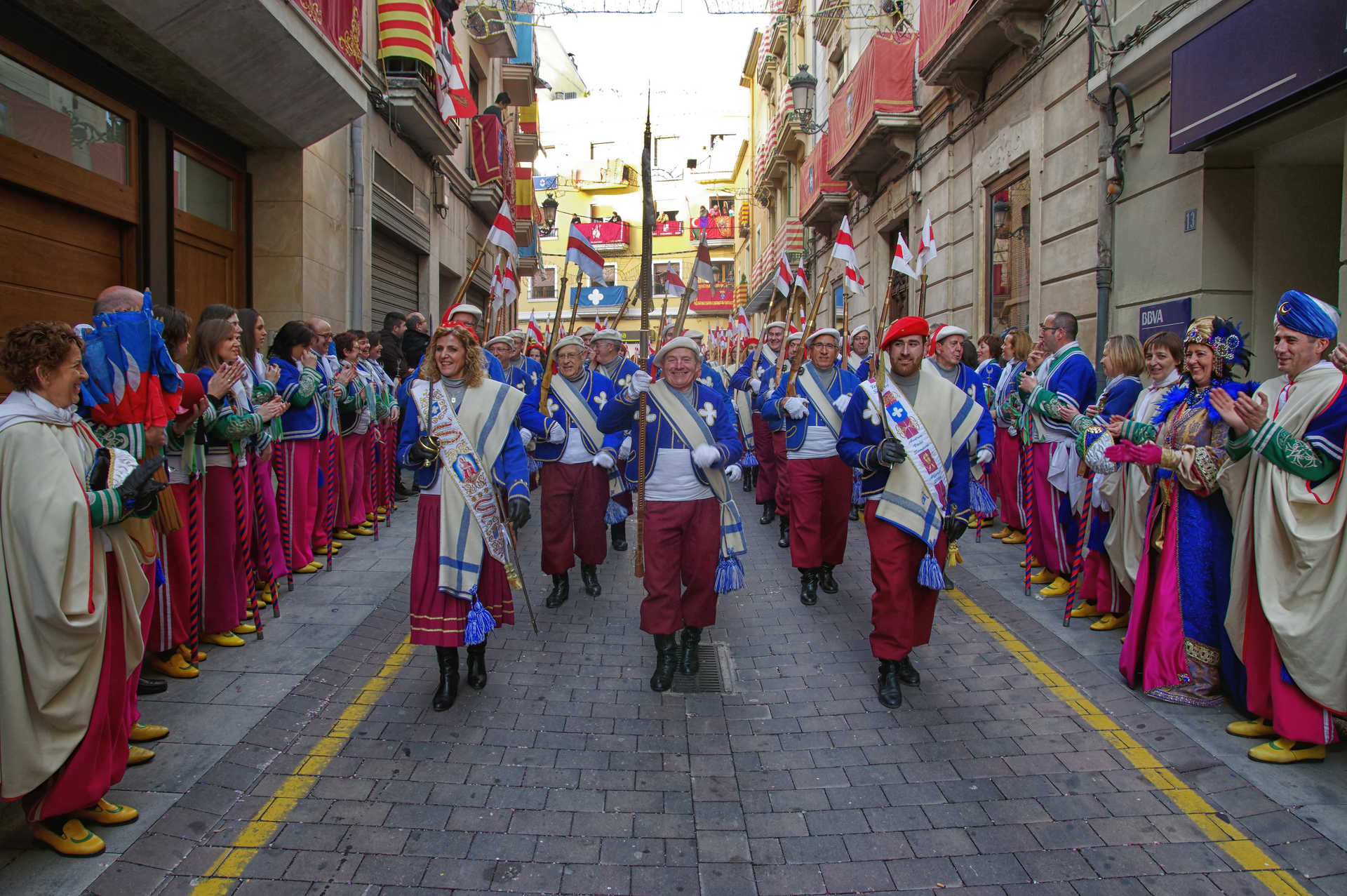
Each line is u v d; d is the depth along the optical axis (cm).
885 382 412
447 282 1664
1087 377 572
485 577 416
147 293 354
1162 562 415
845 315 767
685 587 455
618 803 329
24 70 542
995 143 1045
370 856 290
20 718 263
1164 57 692
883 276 1583
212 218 802
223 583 464
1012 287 1027
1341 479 326
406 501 973
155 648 407
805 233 2248
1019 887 277
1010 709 412
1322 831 299
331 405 670
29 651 263
